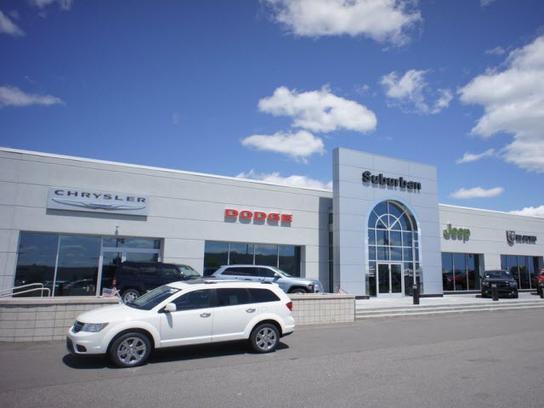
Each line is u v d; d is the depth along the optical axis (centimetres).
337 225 2505
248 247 2344
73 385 713
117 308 916
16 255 1795
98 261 1972
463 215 3338
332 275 2556
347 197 2544
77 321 874
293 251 2505
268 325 1003
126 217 2017
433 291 2819
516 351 1038
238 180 2328
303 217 2511
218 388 697
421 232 2825
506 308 2280
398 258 2723
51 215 1869
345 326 1492
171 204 2128
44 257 1869
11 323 1092
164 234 2091
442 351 1034
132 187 2048
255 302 999
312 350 1038
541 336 1293
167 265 1828
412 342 1165
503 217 3591
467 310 2117
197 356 952
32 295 1817
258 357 947
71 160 1934
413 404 615
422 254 2805
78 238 1944
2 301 1095
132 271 1766
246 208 2331
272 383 729
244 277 1912
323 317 1551
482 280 2897
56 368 831
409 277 2748
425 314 1950
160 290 983
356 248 2525
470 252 3331
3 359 906
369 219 2641
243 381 741
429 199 2900
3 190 1803
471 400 634
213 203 2238
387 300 2441
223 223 2250
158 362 890
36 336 1104
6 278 1762
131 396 653
